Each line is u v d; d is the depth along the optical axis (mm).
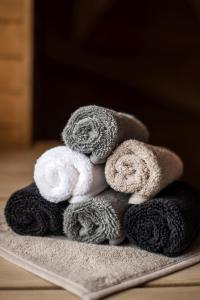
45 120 4133
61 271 1175
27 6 2301
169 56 4762
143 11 4789
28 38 2332
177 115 4359
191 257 1271
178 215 1226
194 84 4582
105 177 1302
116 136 1272
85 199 1287
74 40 4809
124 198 1313
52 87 4527
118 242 1312
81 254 1260
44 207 1317
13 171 2021
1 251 1272
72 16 4746
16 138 2436
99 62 4711
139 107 4469
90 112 1289
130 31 4805
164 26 4789
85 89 4559
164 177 1287
